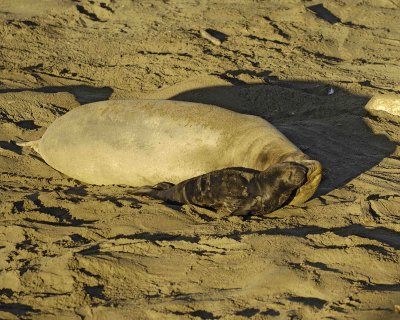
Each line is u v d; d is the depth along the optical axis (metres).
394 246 17.33
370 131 25.05
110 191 21.33
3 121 26.11
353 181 21.34
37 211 19.64
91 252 17.23
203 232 18.17
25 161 23.36
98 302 15.45
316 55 34.06
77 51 34.31
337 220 18.88
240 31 36.19
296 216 19.17
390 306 14.83
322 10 39.94
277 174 18.36
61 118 22.84
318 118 26.98
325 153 23.25
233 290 15.66
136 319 14.76
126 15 38.97
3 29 36.19
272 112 27.70
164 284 16.02
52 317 14.99
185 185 19.81
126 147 21.12
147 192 20.59
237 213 19.09
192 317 14.67
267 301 15.16
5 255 17.50
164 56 32.75
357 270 16.25
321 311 14.71
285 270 16.11
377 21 38.91
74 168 22.05
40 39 35.66
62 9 39.50
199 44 34.25
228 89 28.95
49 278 16.25
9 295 15.88
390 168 22.23
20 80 30.80
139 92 29.73
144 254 17.16
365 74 31.69
